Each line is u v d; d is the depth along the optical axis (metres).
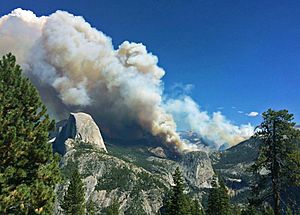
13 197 19.44
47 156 22.53
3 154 20.19
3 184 19.56
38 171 22.03
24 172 20.61
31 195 20.36
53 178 22.77
